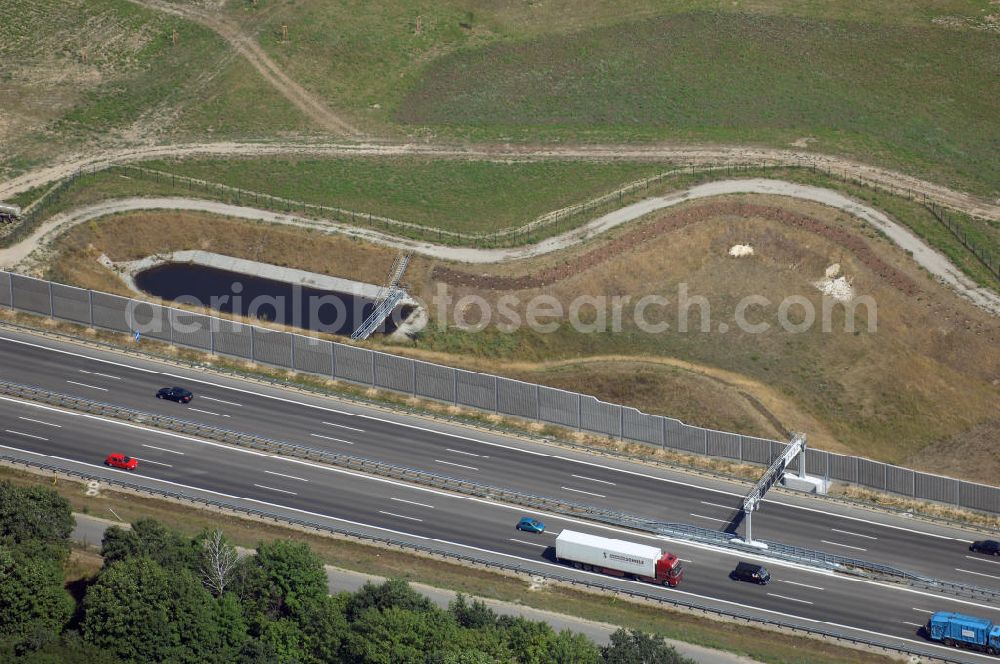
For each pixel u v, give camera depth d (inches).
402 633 5580.7
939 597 6461.6
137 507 6825.8
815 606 6363.2
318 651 5708.7
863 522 6993.1
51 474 7062.0
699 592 6427.2
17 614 5728.3
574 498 7091.5
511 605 6210.6
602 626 6097.4
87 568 6225.4
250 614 5880.9
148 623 5629.9
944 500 7096.5
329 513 6889.8
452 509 6973.4
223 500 6948.8
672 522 6929.1
